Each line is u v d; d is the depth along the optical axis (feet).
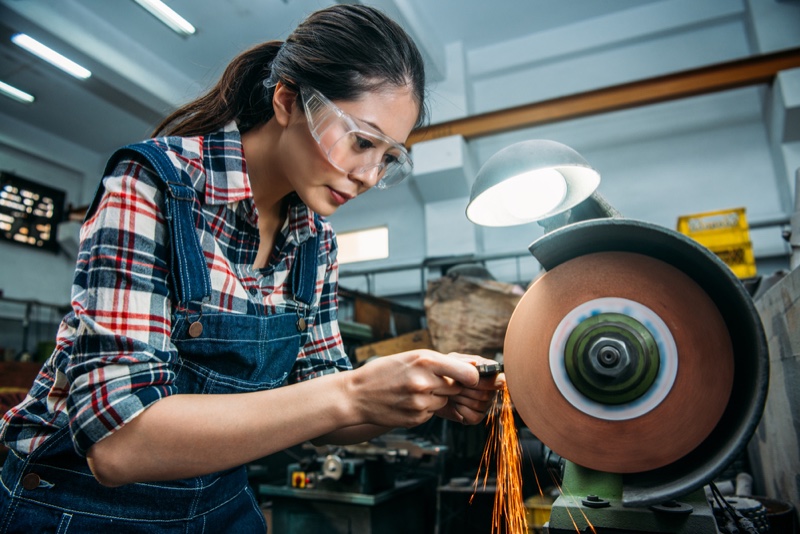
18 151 21.49
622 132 16.66
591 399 2.21
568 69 17.78
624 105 13.92
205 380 2.46
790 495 4.32
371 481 7.43
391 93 2.27
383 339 12.88
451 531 8.49
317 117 2.21
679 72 13.58
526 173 2.63
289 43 2.42
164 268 2.18
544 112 14.79
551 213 2.95
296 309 2.93
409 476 9.27
